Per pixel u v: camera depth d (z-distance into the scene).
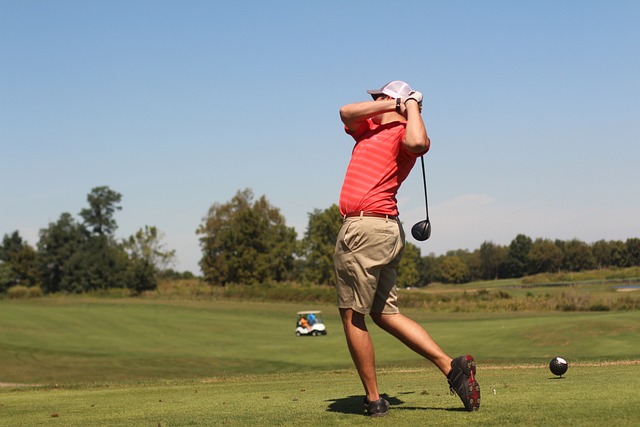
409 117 4.35
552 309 46.69
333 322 47.84
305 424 4.15
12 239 113.88
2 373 22.44
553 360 7.11
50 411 5.94
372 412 4.33
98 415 5.43
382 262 4.33
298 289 66.00
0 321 39.31
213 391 7.71
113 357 26.69
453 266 147.00
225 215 107.94
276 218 107.00
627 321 27.70
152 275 89.88
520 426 3.67
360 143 4.54
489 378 7.45
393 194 4.43
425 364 19.64
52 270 109.88
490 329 29.45
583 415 3.90
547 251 140.75
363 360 4.38
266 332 38.31
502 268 148.50
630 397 4.54
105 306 54.66
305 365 23.02
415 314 46.84
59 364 24.70
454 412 4.28
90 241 113.31
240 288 73.50
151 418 4.96
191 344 32.12
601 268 135.38
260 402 5.82
